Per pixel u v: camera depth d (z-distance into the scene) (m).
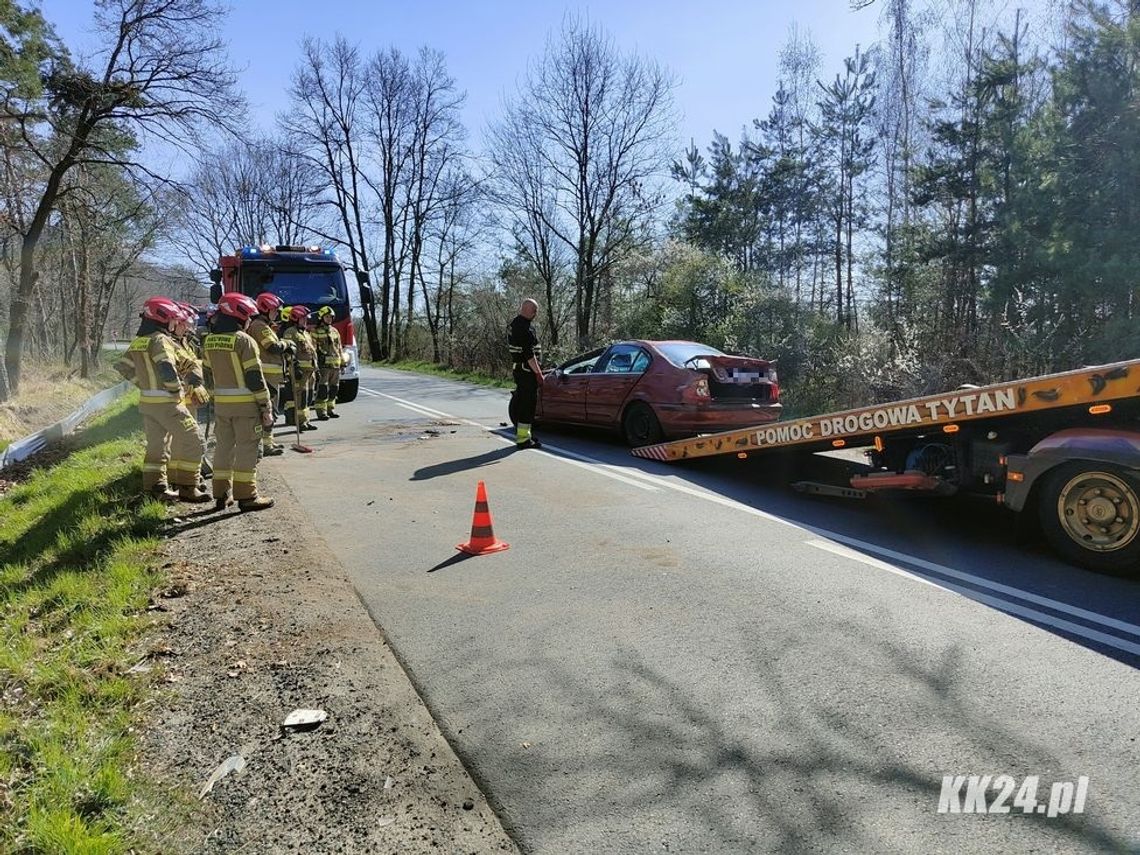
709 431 9.11
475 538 5.45
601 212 25.94
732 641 3.90
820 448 6.91
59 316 34.44
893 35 19.31
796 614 4.24
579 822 2.56
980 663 3.60
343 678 3.58
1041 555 5.29
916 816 2.54
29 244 17.92
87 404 15.55
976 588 4.62
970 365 12.12
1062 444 4.96
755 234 27.56
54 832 2.48
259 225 53.50
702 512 6.55
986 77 15.08
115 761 2.95
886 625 4.07
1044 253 11.52
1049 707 3.20
